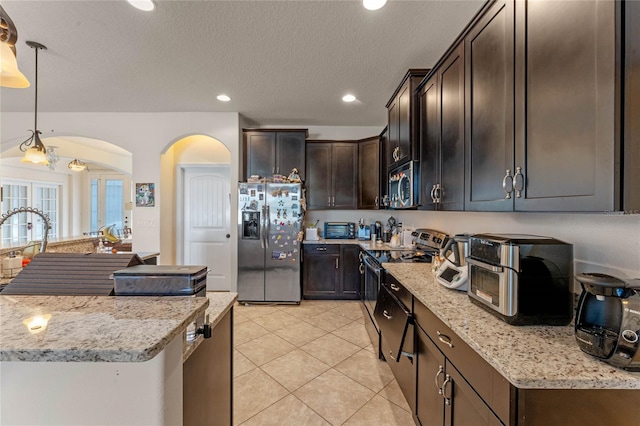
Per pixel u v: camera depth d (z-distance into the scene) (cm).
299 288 389
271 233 387
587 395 79
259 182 385
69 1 173
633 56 76
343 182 426
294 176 390
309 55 234
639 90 76
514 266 110
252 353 258
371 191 411
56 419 68
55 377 68
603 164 79
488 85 135
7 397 68
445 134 183
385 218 452
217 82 286
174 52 231
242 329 309
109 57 239
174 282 103
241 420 177
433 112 204
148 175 385
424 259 262
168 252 434
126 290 103
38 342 60
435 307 133
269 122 423
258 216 388
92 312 78
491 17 133
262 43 218
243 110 371
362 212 457
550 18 98
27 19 190
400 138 268
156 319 73
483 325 111
